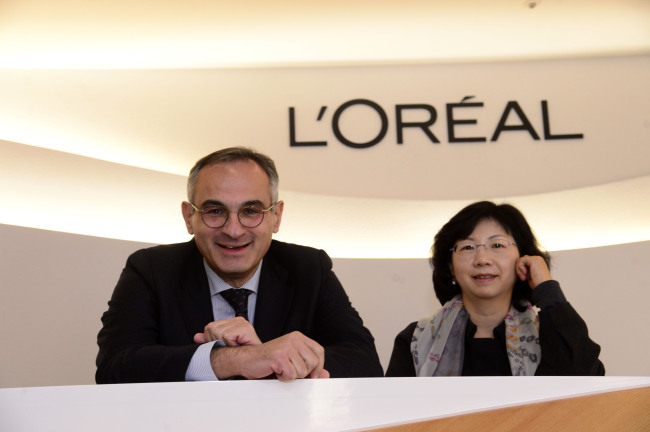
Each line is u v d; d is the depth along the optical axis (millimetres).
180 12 3486
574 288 3574
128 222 3580
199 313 1976
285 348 1233
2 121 3643
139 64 3854
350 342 1914
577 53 3947
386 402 850
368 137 3863
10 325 3217
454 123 3879
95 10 3412
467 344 2447
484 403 872
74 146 3701
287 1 3469
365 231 3746
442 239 2553
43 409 791
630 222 3766
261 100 3879
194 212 1979
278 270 2129
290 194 3760
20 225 3350
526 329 2391
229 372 1286
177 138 3793
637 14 3623
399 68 3949
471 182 3816
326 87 3918
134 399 809
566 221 3775
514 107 3895
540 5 3561
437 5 3549
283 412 820
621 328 3525
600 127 3877
